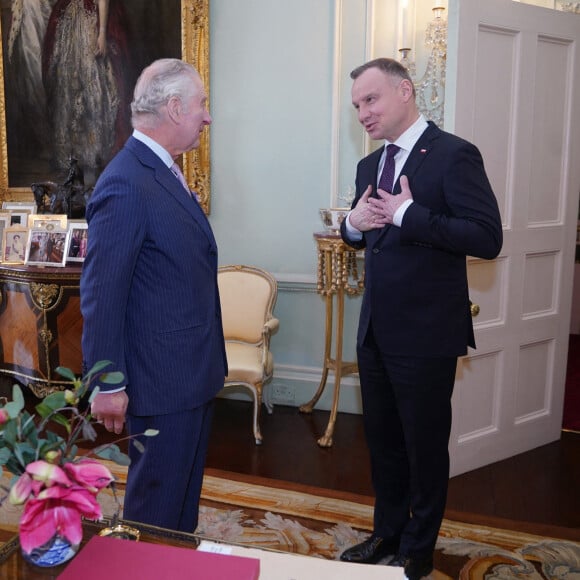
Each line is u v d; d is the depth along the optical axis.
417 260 1.94
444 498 2.09
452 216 1.92
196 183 3.95
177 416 1.73
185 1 3.76
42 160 4.35
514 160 2.88
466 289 2.03
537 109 2.95
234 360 3.43
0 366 4.17
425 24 3.46
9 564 1.20
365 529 2.50
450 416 2.06
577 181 3.18
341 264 3.33
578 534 2.50
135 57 3.98
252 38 3.76
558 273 3.21
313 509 2.67
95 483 0.99
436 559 2.30
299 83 3.72
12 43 4.25
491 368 3.03
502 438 3.14
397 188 2.01
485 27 2.67
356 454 3.29
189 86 1.71
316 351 3.93
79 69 4.14
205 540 1.33
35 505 0.95
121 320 1.63
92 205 1.65
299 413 3.89
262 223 3.93
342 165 3.70
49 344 3.77
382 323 2.01
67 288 3.71
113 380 1.07
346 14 3.54
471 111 2.68
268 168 3.86
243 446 3.38
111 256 1.60
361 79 1.96
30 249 3.90
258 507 2.68
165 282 1.69
